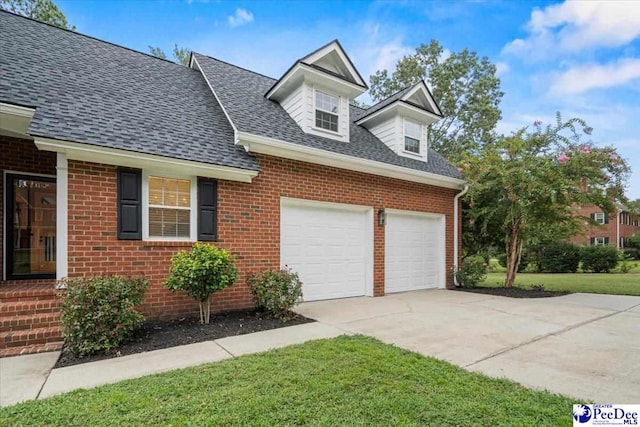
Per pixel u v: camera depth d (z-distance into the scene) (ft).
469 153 36.29
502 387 10.44
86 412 8.75
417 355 13.25
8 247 21.43
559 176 28.45
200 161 19.45
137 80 24.45
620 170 28.66
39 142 15.37
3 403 9.52
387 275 30.07
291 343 15.03
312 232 25.63
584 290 34.17
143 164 18.28
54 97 18.35
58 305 15.62
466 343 15.21
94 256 16.99
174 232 19.84
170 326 17.72
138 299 15.70
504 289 33.01
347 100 29.68
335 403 9.27
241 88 28.84
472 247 40.14
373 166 27.73
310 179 25.13
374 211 28.89
